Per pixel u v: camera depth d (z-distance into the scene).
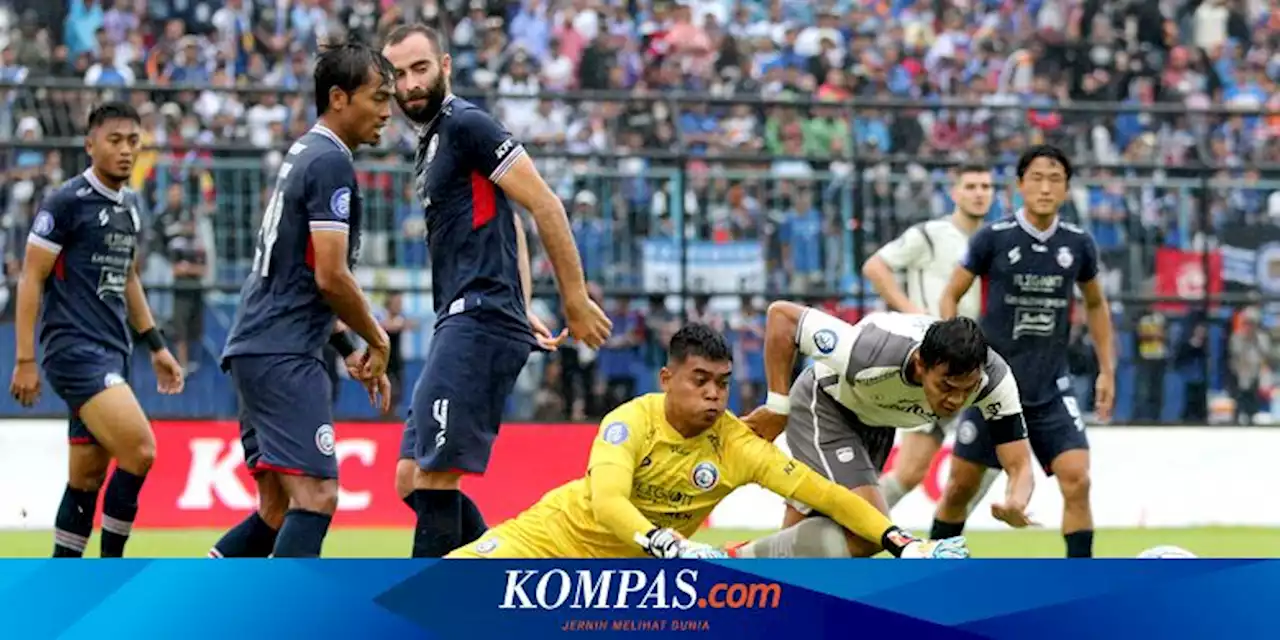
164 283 45.25
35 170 44.94
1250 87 64.94
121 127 27.94
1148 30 64.94
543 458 45.94
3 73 56.94
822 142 48.50
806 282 47.09
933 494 46.09
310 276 23.03
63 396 28.08
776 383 23.86
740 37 62.75
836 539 22.88
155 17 59.50
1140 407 48.28
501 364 23.19
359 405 46.50
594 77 59.06
